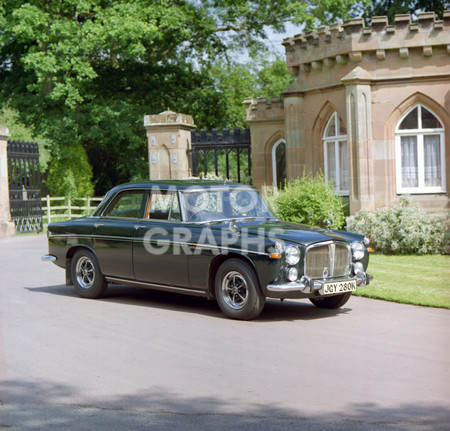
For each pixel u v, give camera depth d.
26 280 10.34
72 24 26.11
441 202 14.43
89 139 31.95
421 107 14.62
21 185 19.84
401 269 10.84
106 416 4.12
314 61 15.56
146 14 26.94
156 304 8.23
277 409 4.21
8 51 30.44
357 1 29.70
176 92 32.81
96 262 8.59
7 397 4.49
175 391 4.62
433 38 14.09
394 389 4.57
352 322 6.96
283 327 6.75
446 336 6.18
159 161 18.08
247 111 18.61
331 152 16.05
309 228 7.77
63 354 5.66
